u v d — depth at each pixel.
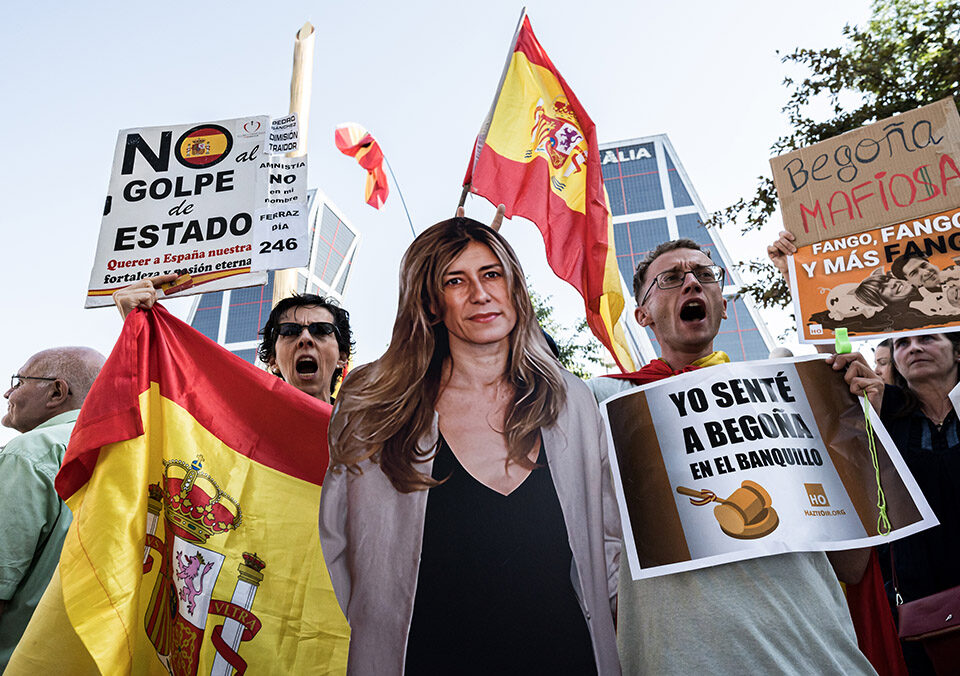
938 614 2.40
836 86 6.88
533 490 2.25
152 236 2.89
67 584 2.19
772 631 1.96
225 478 2.52
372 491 2.25
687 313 2.68
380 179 4.90
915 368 2.97
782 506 2.12
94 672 2.21
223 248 2.87
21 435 2.83
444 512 2.21
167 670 2.31
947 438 2.83
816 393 2.32
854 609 2.46
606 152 44.72
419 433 2.32
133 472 2.37
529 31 3.71
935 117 2.64
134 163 3.00
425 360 2.42
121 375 2.49
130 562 2.26
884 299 2.54
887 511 2.15
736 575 2.07
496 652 2.06
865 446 2.23
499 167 3.43
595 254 3.37
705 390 2.31
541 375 2.42
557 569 2.16
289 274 3.91
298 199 2.94
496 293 2.49
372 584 2.15
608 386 2.73
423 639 2.08
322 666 2.29
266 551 2.44
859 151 2.71
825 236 2.67
